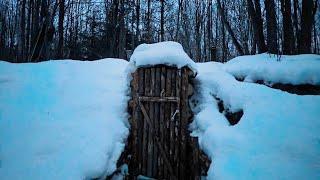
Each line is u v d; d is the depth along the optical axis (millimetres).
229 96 6492
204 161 5703
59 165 5352
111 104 6965
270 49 10648
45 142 5820
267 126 5473
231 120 6258
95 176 5371
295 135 5141
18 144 5746
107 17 20812
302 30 10719
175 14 25188
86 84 7594
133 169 6613
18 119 6387
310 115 5520
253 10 11406
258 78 7754
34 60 13586
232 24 24516
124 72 7676
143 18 23078
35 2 15398
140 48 7293
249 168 4668
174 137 6605
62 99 7082
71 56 19812
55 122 6375
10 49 19453
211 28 24297
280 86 7441
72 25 21906
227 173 4688
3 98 7004
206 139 5719
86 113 6691
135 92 6824
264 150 4996
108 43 20203
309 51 10609
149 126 6699
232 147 5234
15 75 7969
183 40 25312
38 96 7164
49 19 14586
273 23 10727
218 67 8461
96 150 5730
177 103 6609
